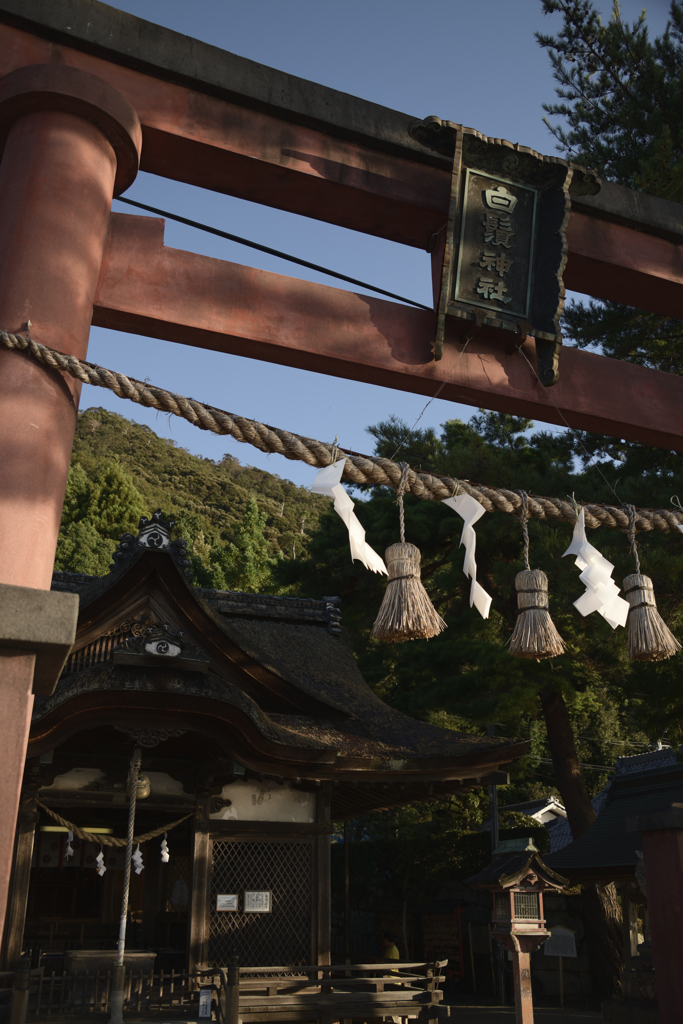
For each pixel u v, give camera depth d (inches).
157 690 264.4
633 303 179.6
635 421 158.7
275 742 284.2
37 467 103.7
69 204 117.7
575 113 489.1
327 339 137.3
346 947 429.4
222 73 140.9
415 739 345.1
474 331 144.0
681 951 156.8
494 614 577.6
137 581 306.7
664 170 366.9
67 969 280.5
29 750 261.4
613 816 506.6
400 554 114.3
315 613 458.0
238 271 136.0
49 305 111.0
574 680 565.9
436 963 303.0
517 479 431.5
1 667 84.6
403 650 585.9
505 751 326.0
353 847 738.2
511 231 148.6
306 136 146.9
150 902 392.8
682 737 374.3
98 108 123.2
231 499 2837.1
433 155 152.3
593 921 584.7
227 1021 241.3
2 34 129.5
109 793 303.4
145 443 3174.2
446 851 689.6
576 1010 540.7
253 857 312.7
